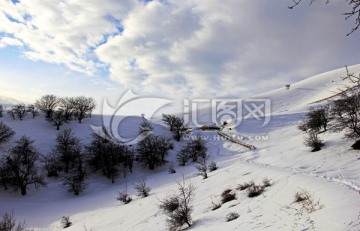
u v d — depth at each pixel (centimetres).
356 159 1864
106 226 2206
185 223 1553
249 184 1919
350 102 2375
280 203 1293
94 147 5919
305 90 11100
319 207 1028
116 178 5584
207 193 2167
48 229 2809
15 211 3850
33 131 7131
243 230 1067
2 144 6109
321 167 1909
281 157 2831
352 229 713
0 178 4931
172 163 5947
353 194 1082
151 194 3059
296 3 454
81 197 4531
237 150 5284
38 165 5681
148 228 1731
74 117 8512
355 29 448
